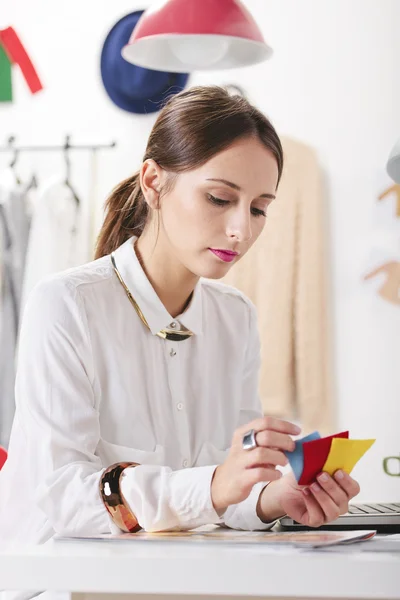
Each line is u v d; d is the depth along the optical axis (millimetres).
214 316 1707
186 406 1590
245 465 1134
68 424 1405
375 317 3678
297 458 1138
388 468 3645
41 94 3857
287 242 3539
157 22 2314
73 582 891
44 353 1441
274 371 3498
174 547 1015
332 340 3684
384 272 3666
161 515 1192
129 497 1221
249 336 1784
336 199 3705
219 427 1656
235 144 1364
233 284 3523
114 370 1512
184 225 1404
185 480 1190
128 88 3686
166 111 1454
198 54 2498
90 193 3781
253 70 3744
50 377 1430
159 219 1512
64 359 1441
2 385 3553
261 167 1379
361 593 850
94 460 1409
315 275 3531
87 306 1501
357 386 3680
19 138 3863
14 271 3605
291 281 3523
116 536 1143
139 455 1497
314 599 937
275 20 3748
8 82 3773
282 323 3506
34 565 897
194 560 871
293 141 3605
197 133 1375
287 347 3504
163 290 1568
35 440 1420
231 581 863
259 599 953
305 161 3590
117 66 3686
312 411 3512
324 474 1169
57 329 1450
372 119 3703
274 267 3529
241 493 1141
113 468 1264
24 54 3744
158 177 1452
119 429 1510
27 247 3631
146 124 3768
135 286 1547
